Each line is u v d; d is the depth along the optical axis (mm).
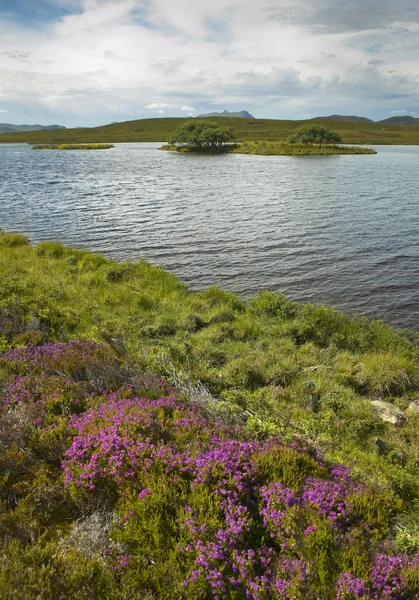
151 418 7281
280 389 10367
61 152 124688
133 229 32094
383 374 11461
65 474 5973
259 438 7668
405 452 8211
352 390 10742
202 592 4352
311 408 9672
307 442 7582
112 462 6020
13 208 39969
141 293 17812
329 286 21203
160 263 24328
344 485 6250
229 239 29328
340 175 66625
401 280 21953
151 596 4363
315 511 5492
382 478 7023
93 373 9305
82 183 57906
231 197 46406
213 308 16688
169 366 10734
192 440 6824
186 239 29312
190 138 127750
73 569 4441
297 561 4727
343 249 27109
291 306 16297
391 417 9477
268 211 38750
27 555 4504
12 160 95188
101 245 27797
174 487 5672
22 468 6371
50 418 7523
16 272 20016
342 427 8875
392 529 5793
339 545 5117
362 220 35094
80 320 14156
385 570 4711
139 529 5035
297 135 130750
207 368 11547
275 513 5309
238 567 4598
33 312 13555
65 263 21688
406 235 30391
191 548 4742
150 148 145750
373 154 114688
